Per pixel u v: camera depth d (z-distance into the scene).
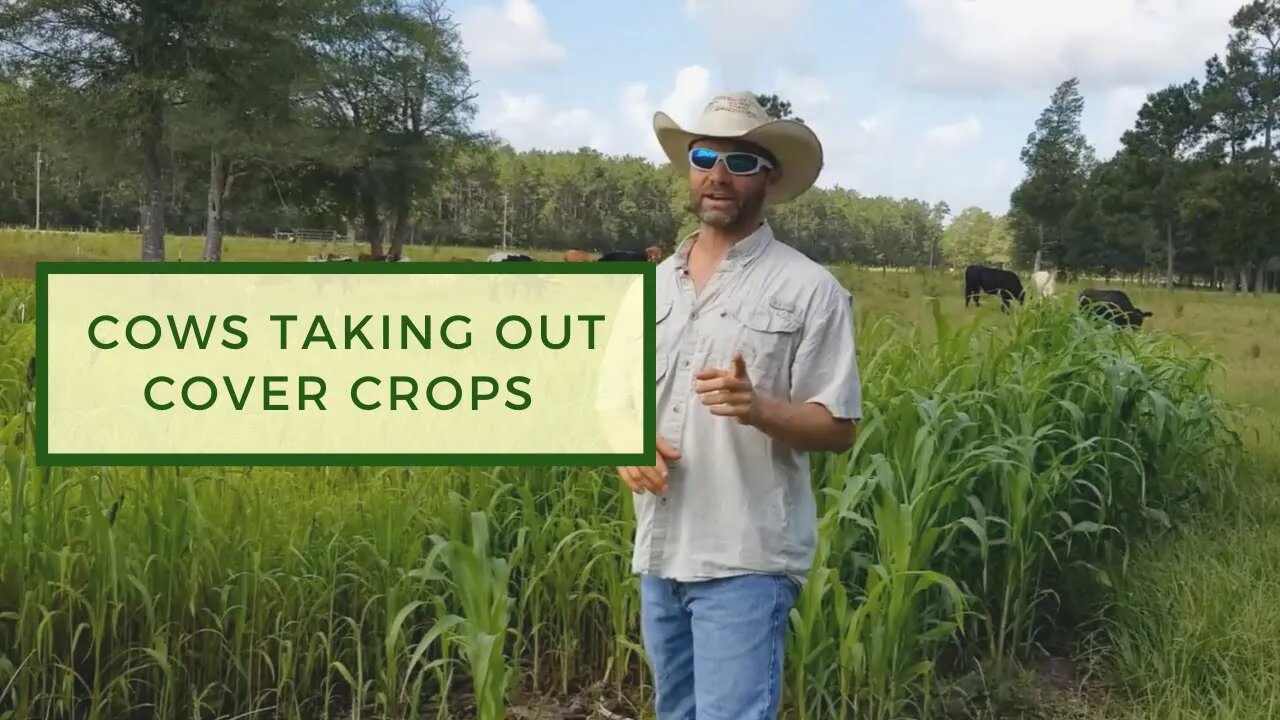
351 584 3.76
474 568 2.96
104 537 3.29
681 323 2.37
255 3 22.62
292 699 3.53
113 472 3.83
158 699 3.47
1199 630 3.79
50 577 3.35
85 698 3.45
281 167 28.17
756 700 2.29
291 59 23.64
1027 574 4.24
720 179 2.30
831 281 2.31
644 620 2.54
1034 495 4.03
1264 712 3.31
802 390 2.29
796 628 3.29
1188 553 4.68
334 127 30.66
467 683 3.94
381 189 32.91
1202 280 67.25
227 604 3.57
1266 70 57.50
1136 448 5.22
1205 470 5.89
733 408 2.13
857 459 4.07
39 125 22.83
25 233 41.91
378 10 30.66
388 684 3.48
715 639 2.30
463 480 4.47
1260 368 11.73
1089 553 4.93
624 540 3.74
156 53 22.58
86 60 22.39
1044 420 4.89
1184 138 59.47
